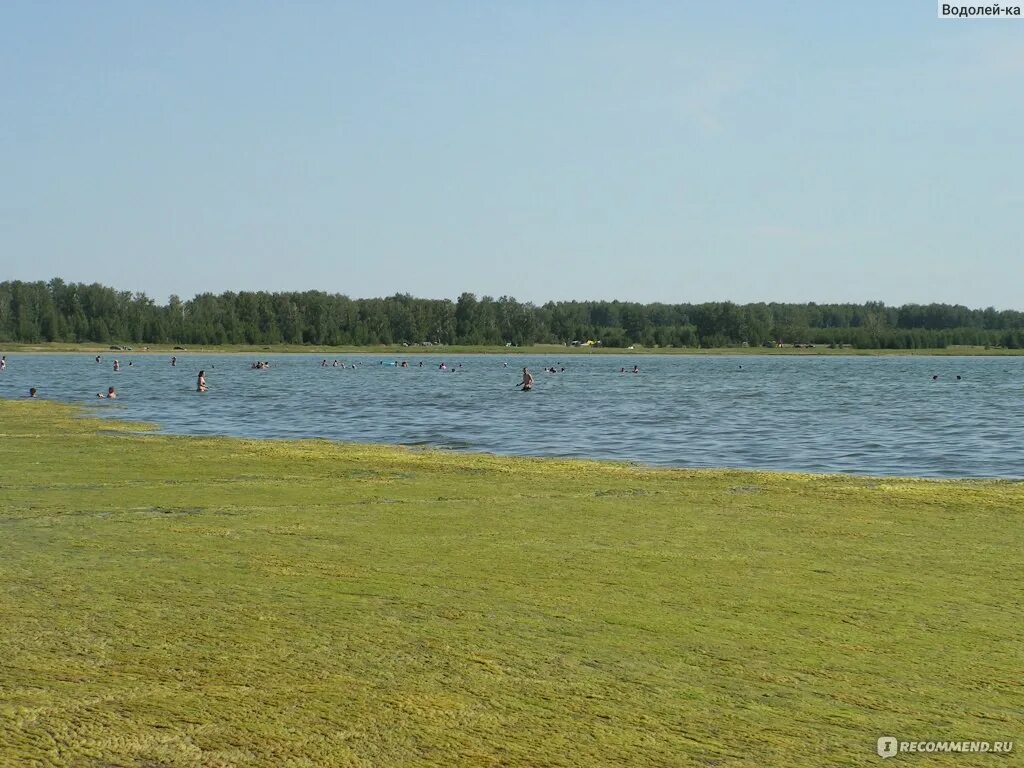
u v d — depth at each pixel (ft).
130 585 43.04
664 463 105.50
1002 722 28.76
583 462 94.43
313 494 70.59
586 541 53.01
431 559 48.42
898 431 147.74
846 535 54.75
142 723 28.58
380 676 32.09
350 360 627.46
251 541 52.80
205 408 192.13
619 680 31.83
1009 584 43.47
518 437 134.72
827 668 32.89
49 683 31.40
